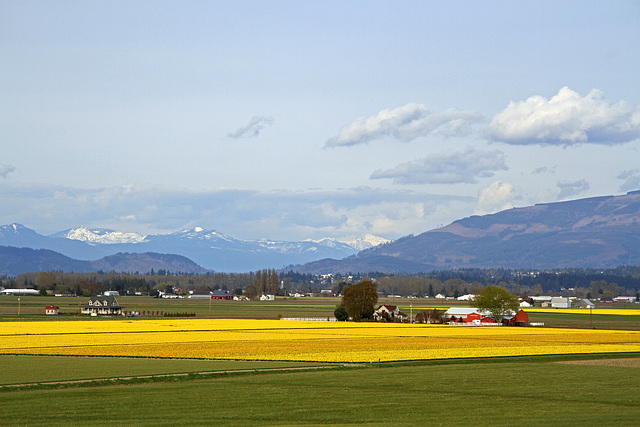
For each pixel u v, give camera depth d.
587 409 106.56
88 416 99.56
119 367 149.75
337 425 94.88
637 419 98.56
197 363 158.00
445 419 98.94
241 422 96.50
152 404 108.62
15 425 94.06
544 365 158.50
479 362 165.75
